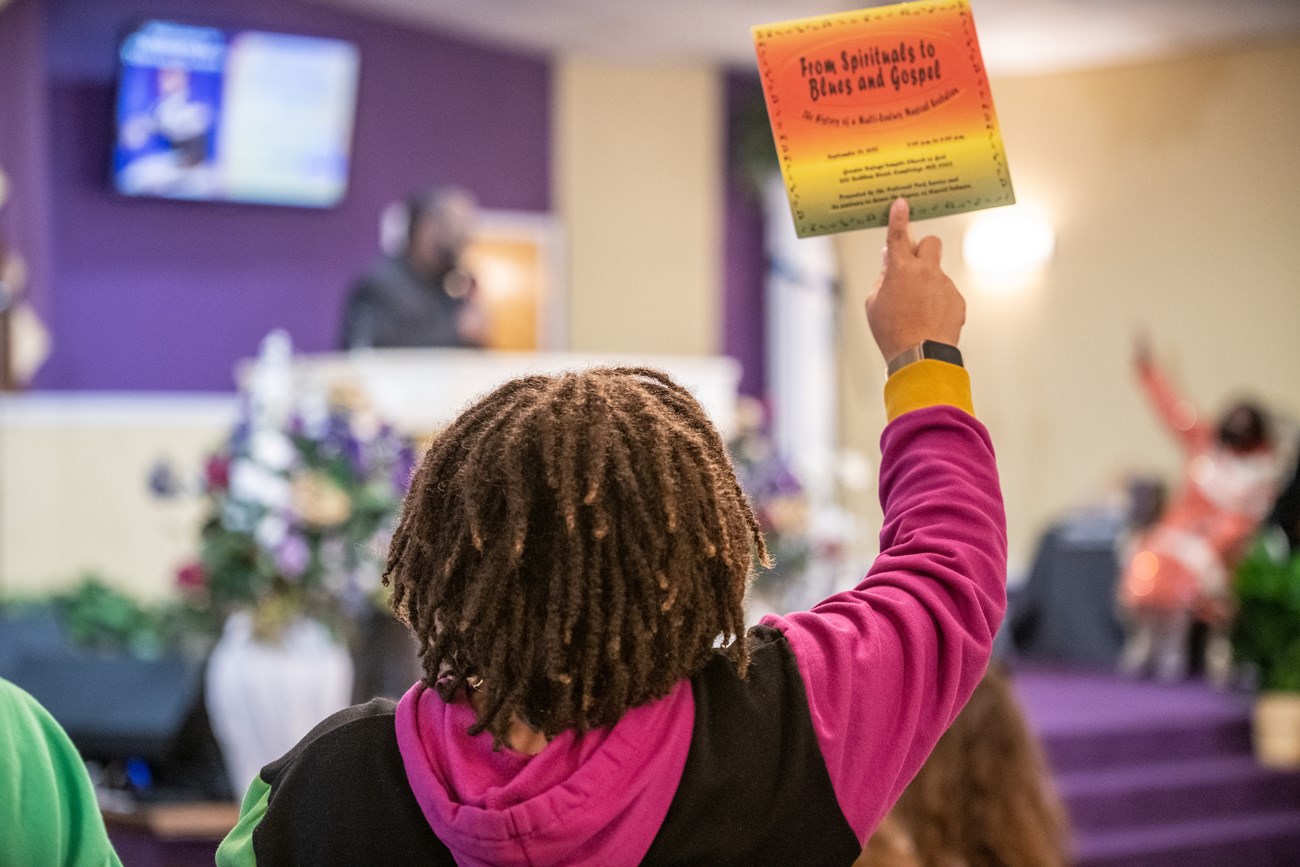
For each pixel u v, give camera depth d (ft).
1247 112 28.84
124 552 24.50
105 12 25.45
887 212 3.66
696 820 3.06
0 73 23.90
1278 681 21.45
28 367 24.06
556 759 3.07
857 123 3.59
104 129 25.39
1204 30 28.17
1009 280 30.40
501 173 29.99
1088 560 26.96
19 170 24.06
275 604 11.16
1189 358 29.19
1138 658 25.16
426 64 29.01
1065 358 30.04
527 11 28.37
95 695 12.41
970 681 3.38
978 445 3.60
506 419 3.17
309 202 27.04
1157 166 29.50
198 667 12.54
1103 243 29.89
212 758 12.56
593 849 3.01
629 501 3.07
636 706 3.13
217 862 3.34
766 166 30.60
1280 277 28.48
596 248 30.81
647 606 3.06
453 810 3.03
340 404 11.91
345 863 3.17
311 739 3.34
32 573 23.54
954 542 3.46
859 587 3.50
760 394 31.68
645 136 31.09
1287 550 23.97
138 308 25.72
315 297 27.71
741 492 3.36
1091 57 29.86
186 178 25.85
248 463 11.69
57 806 3.62
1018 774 6.46
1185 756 20.72
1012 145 30.60
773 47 3.59
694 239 31.27
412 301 24.41
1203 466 24.71
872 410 30.01
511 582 3.06
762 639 3.38
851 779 3.18
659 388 3.41
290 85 26.66
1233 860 19.11
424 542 3.20
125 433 24.66
